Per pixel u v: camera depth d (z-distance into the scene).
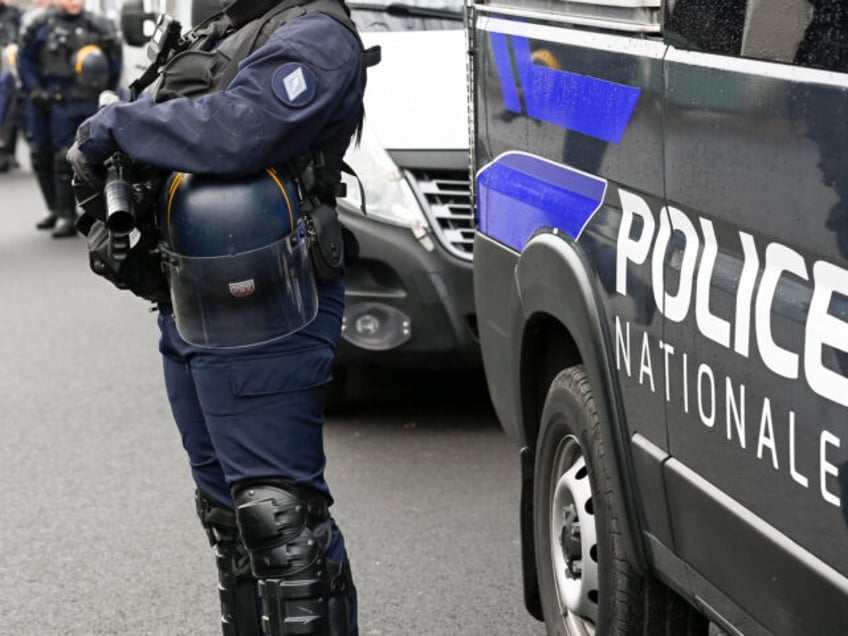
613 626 3.45
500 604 4.57
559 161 3.58
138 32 7.27
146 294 3.39
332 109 3.19
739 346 2.68
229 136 3.09
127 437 6.46
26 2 16.86
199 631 4.42
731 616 2.85
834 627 2.45
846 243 2.35
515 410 4.04
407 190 5.95
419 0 6.78
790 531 2.55
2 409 6.93
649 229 3.07
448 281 5.92
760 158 2.59
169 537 5.22
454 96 6.12
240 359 3.24
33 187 15.28
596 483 3.47
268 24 3.24
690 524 2.96
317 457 3.38
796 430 2.50
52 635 4.42
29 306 9.30
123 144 3.12
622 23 3.17
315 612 3.34
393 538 5.14
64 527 5.34
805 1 2.44
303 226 3.23
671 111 2.93
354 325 6.00
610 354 3.30
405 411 6.67
